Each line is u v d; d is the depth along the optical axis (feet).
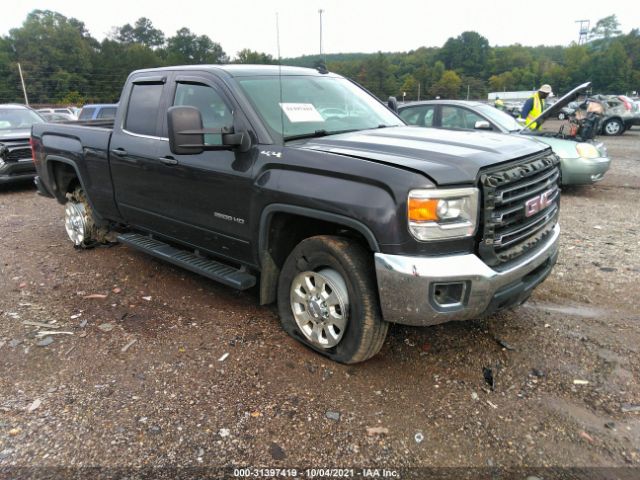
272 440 8.62
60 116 70.13
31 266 17.31
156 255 14.66
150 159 14.01
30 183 35.27
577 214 24.68
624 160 45.37
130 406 9.52
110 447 8.45
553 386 10.16
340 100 13.84
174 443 8.54
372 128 13.20
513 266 9.85
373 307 9.87
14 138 30.71
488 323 12.76
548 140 28.60
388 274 9.05
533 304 13.96
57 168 19.19
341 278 10.30
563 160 28.02
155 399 9.74
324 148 10.58
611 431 8.84
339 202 9.53
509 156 10.03
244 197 11.49
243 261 12.45
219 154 12.07
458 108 28.48
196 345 11.76
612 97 72.28
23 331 12.51
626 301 14.10
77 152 17.13
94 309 13.82
